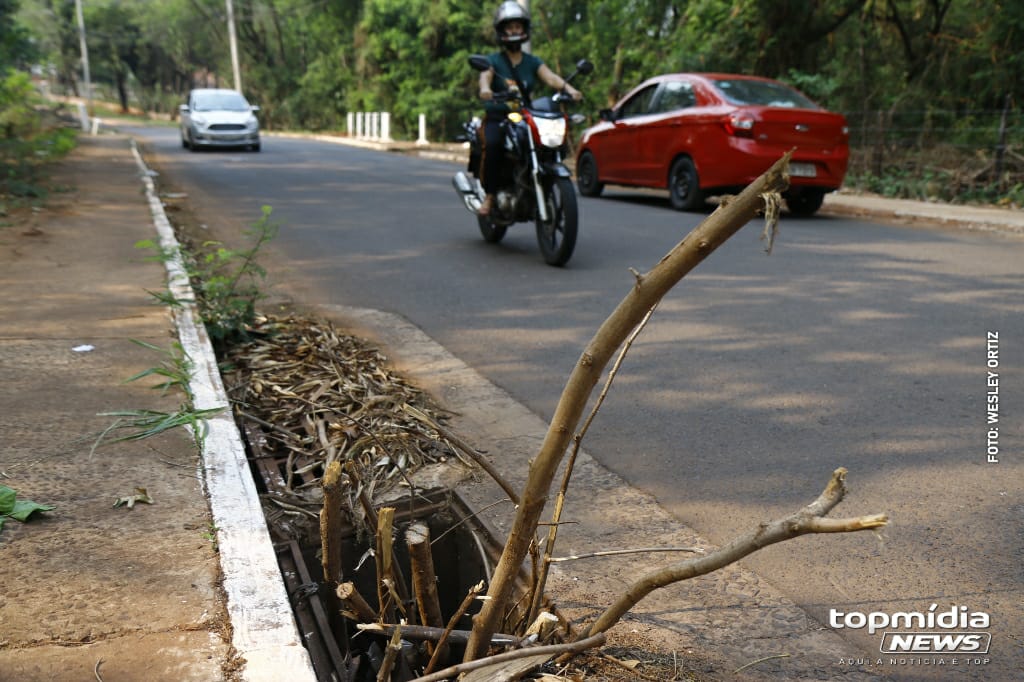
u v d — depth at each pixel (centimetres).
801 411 392
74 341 416
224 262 541
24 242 683
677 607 241
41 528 242
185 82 8056
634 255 785
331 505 201
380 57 3856
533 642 196
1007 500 304
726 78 1124
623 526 287
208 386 359
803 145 1039
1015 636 228
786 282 670
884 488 314
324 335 496
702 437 362
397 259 761
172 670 184
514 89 736
